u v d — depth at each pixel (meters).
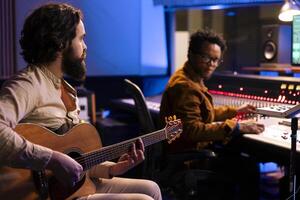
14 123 1.69
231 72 3.79
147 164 2.52
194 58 2.62
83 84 4.11
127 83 2.54
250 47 4.09
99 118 4.15
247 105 2.85
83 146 1.97
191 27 4.55
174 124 2.34
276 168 3.95
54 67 1.89
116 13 4.34
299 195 2.49
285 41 3.69
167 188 2.59
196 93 2.55
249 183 2.85
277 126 2.60
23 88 1.74
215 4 3.99
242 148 2.71
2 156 1.64
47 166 1.70
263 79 3.21
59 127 1.90
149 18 4.43
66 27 1.86
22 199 1.77
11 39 4.01
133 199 1.95
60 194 1.86
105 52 4.35
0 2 3.93
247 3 3.82
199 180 2.66
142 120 2.52
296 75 3.31
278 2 3.63
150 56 4.48
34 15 1.87
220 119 2.85
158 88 4.51
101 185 2.17
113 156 2.00
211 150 2.75
